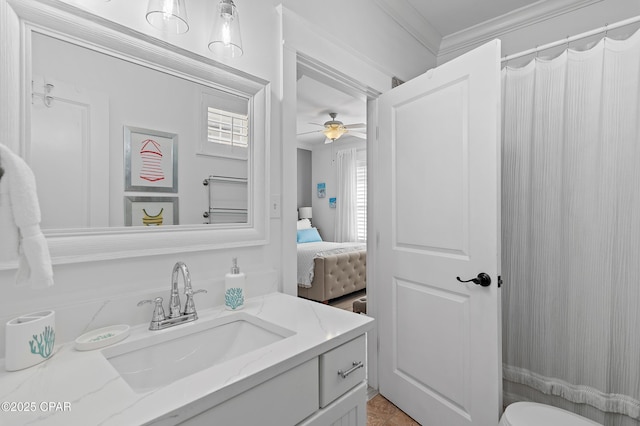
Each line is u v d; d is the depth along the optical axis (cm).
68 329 85
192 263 114
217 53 121
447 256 162
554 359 174
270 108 139
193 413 59
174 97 110
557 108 173
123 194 98
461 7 214
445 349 162
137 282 101
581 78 166
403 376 188
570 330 168
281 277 144
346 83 188
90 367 72
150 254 102
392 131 197
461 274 154
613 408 156
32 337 73
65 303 87
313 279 409
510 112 190
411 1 209
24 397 60
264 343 103
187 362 97
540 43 213
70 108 88
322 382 88
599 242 159
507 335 190
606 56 158
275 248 142
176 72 111
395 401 193
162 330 95
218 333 106
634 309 151
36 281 69
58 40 86
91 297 92
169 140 109
